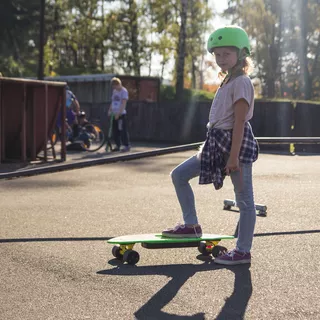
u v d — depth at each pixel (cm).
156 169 1155
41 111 1284
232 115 436
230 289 382
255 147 448
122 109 1596
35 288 381
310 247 502
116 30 4881
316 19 4325
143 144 2036
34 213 670
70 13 4725
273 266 440
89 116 2367
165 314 334
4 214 663
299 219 639
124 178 1016
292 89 4788
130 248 452
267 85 4556
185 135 2105
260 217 650
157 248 452
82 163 614
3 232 562
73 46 5109
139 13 4753
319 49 4762
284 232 564
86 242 518
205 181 441
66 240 526
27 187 901
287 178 1012
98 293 371
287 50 4538
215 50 438
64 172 1102
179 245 463
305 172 1104
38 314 333
